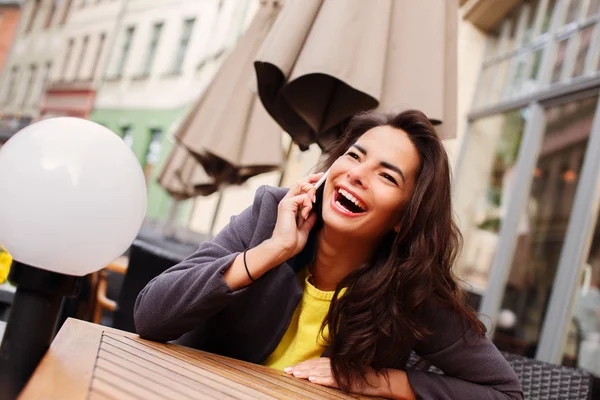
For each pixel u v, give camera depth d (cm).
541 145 457
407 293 143
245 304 146
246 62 340
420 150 144
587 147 394
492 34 595
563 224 401
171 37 1611
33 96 2056
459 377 149
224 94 345
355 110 190
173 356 114
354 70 164
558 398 158
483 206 513
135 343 116
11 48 2195
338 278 150
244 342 150
